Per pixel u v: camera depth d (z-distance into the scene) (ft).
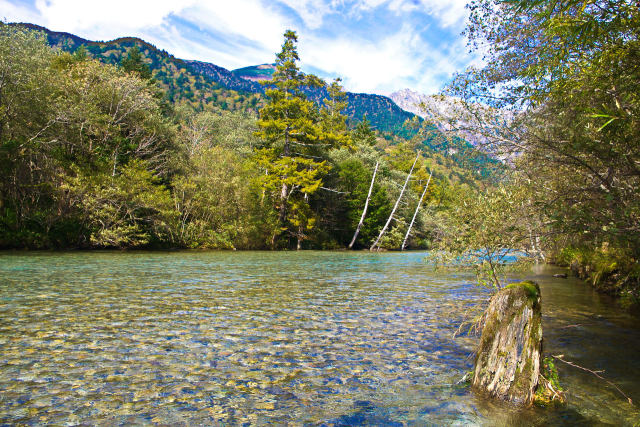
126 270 54.65
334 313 29.14
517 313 14.16
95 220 90.94
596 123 19.70
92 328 23.30
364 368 17.42
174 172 122.62
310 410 13.16
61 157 92.79
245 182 121.08
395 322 26.40
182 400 13.79
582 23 15.19
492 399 14.06
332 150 174.40
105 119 98.68
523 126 23.81
